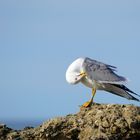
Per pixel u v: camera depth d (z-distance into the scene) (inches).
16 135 706.8
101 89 831.7
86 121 695.1
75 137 690.8
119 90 819.4
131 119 678.5
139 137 679.1
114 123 678.5
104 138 667.4
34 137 698.8
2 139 708.7
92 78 823.7
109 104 722.8
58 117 711.7
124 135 674.2
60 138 692.1
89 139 673.6
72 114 724.7
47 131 692.7
